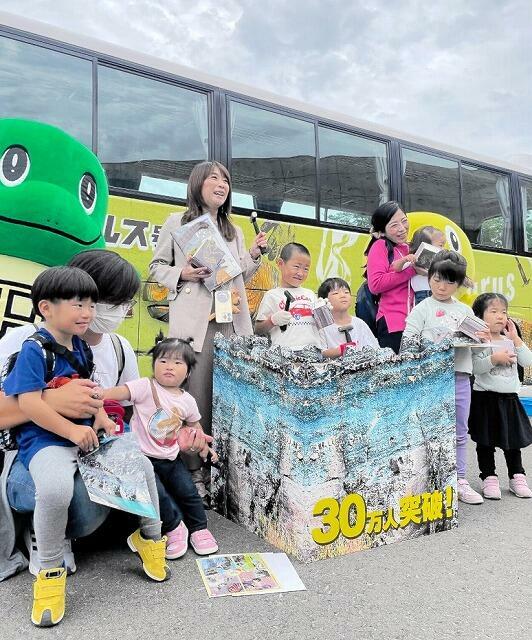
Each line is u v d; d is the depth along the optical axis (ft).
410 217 19.43
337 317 11.95
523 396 22.35
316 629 6.70
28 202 9.00
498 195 24.08
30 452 7.10
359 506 8.82
